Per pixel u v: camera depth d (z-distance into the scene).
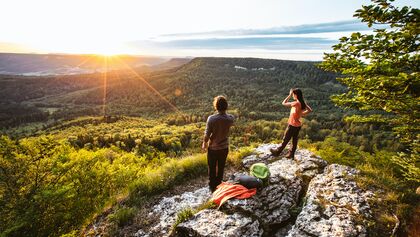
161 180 5.78
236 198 4.35
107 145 57.72
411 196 4.36
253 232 3.69
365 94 3.29
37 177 5.97
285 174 5.35
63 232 5.48
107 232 4.34
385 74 2.90
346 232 3.48
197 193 5.32
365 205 4.07
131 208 4.75
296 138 6.19
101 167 9.80
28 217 4.94
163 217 4.56
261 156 6.77
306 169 5.61
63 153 7.02
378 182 4.82
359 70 2.92
